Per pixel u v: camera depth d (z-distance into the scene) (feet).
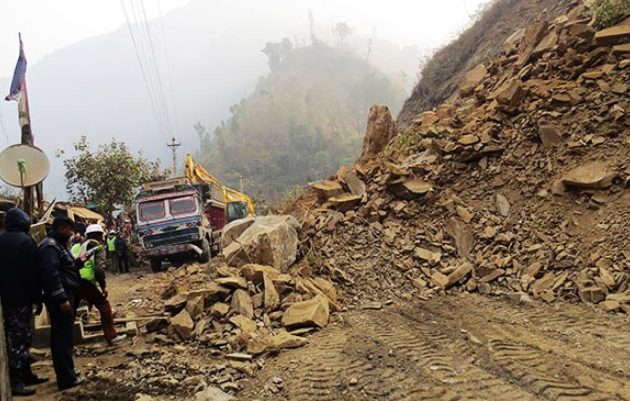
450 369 15.89
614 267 23.07
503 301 23.73
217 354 19.15
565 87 33.04
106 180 75.97
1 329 12.14
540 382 14.44
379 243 30.68
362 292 26.40
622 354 16.37
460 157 34.01
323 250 29.94
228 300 23.16
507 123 34.63
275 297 22.99
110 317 21.45
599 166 27.48
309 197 44.78
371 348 18.43
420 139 40.37
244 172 411.95
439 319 21.79
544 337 18.48
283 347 19.19
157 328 22.52
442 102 61.00
